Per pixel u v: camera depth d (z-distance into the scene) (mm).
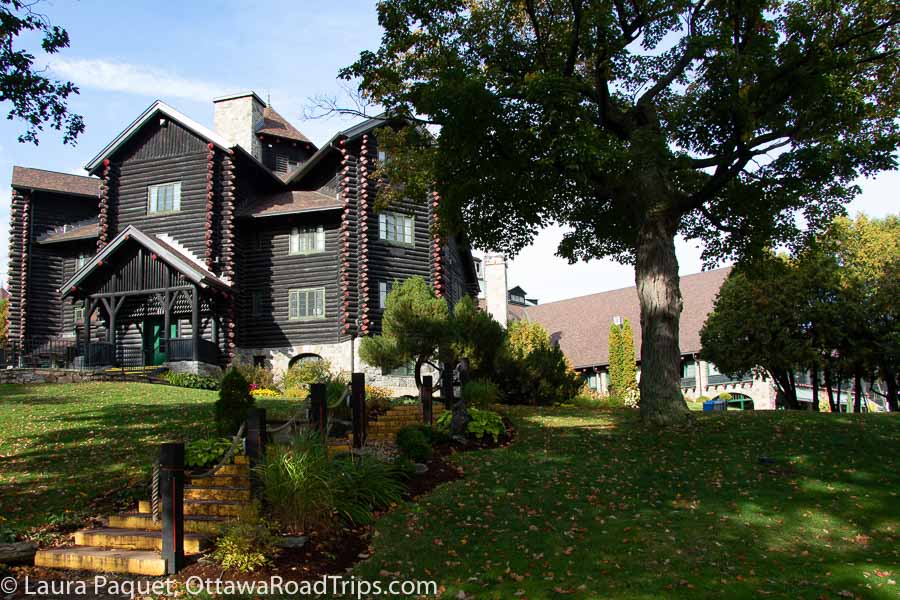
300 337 32719
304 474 9773
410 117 19609
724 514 10594
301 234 33469
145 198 33750
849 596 7812
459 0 18469
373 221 32438
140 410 19031
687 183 20047
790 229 20734
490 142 17281
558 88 15656
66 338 36812
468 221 20906
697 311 48344
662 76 18219
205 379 27625
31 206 37250
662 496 11531
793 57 16016
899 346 26891
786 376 30094
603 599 7832
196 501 10492
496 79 17625
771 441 14680
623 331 45625
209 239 32125
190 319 33062
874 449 13820
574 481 12328
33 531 9805
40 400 21016
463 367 21031
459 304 23766
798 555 9078
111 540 9398
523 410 20516
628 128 17906
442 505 11086
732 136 17406
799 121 16703
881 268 39500
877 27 16406
